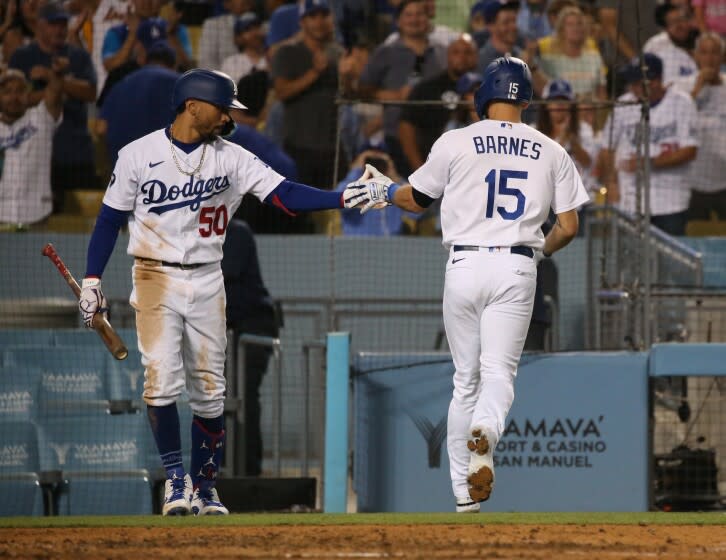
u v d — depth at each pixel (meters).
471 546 14.96
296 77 38.84
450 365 26.14
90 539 15.69
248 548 14.90
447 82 39.00
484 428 18.34
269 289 37.59
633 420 26.17
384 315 36.41
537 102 27.95
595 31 41.72
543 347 27.89
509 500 26.02
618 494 26.11
